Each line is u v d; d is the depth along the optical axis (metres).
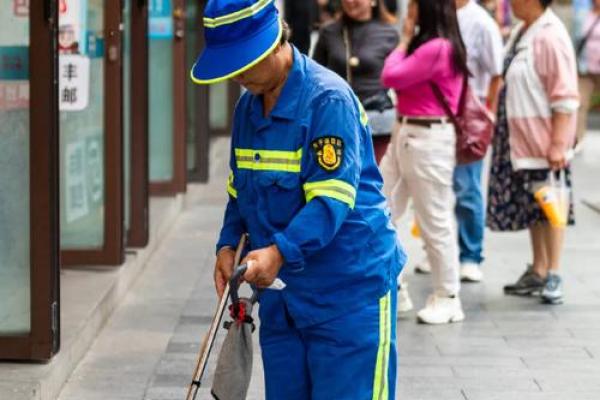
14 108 13.25
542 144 17.94
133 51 19.81
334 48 17.86
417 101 16.33
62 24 17.66
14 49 13.19
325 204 8.83
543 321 17.27
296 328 9.49
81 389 13.81
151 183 24.83
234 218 9.72
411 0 16.27
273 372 9.66
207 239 22.72
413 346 15.88
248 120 9.27
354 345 9.34
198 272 20.00
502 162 18.52
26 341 13.34
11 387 12.61
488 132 17.05
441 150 16.39
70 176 18.16
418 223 16.89
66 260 18.12
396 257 9.64
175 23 24.61
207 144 27.73
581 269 20.77
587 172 32.28
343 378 9.37
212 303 17.98
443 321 16.98
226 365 9.05
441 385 14.24
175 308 17.66
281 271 9.27
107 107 18.03
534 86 17.91
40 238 13.25
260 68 8.89
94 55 17.98
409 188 16.78
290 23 31.69
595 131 41.34
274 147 9.06
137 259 19.52
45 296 13.30
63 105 17.80
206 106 27.64
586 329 16.84
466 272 19.83
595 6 32.12
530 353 15.63
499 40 19.36
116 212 18.06
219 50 8.73
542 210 18.25
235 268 8.93
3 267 13.40
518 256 21.84
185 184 25.16
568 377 14.62
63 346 14.11
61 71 17.73
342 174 8.88
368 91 17.73
